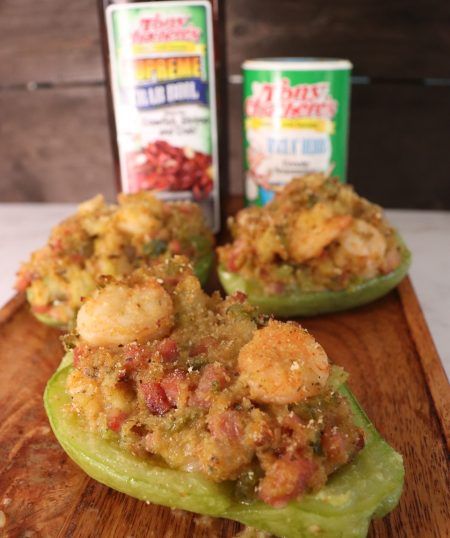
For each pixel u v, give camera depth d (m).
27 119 0.63
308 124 0.49
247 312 0.33
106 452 0.30
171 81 0.50
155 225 0.44
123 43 0.49
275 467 0.27
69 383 0.32
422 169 0.61
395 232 0.46
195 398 0.29
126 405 0.30
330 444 0.28
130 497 0.30
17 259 0.54
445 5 0.55
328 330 0.42
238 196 0.61
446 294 0.48
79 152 0.64
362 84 0.59
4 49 0.60
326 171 0.51
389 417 0.34
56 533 0.29
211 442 0.28
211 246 0.48
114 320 0.31
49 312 0.42
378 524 0.29
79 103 0.62
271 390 0.28
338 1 0.56
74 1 0.58
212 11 0.49
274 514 0.28
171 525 0.29
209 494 0.28
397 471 0.29
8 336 0.42
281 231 0.42
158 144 0.51
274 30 0.58
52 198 0.66
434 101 0.58
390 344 0.40
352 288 0.42
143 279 0.34
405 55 0.57
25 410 0.36
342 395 0.30
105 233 0.43
